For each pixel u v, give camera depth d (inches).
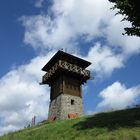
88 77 1909.4
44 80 1935.3
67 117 1663.4
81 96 1854.1
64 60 1881.2
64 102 1717.5
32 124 1777.8
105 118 1154.7
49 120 1755.7
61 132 1117.7
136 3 958.4
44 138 1100.5
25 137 1220.5
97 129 975.0
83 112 1776.6
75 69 1854.1
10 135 1375.5
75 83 1875.0
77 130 1062.4
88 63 1961.1
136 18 964.0
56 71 1812.3
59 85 1818.4
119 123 989.8
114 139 793.6
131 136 778.2
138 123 930.1
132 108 1270.9
